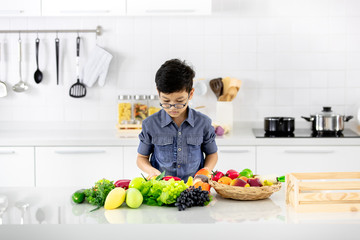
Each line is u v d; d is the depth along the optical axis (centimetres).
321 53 365
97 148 317
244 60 368
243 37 366
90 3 332
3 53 367
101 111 371
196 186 175
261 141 315
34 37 366
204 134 230
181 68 190
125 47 368
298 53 366
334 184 158
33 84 369
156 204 167
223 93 360
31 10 332
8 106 370
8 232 143
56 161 318
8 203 169
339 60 365
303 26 364
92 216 152
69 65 369
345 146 314
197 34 367
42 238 143
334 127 330
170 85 187
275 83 369
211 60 369
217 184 171
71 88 368
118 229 142
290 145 315
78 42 365
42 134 343
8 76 368
